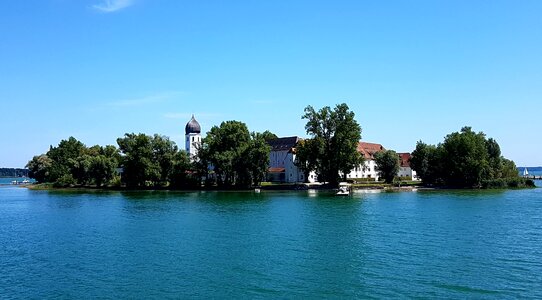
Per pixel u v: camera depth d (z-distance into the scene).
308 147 146.62
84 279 36.75
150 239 54.16
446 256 42.47
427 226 60.91
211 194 137.88
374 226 61.50
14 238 56.75
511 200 103.75
